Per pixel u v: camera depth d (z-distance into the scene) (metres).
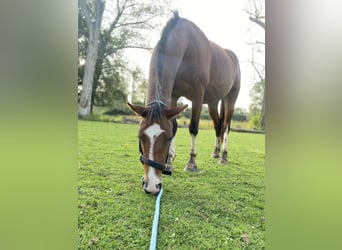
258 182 1.56
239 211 1.40
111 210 1.29
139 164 1.41
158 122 1.20
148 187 1.23
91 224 1.27
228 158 1.63
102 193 1.35
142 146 1.23
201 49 1.56
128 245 1.20
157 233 1.23
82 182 1.38
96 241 1.22
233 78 1.71
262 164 1.63
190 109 1.62
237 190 1.51
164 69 1.31
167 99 1.32
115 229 1.24
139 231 1.23
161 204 1.34
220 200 1.43
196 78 1.54
